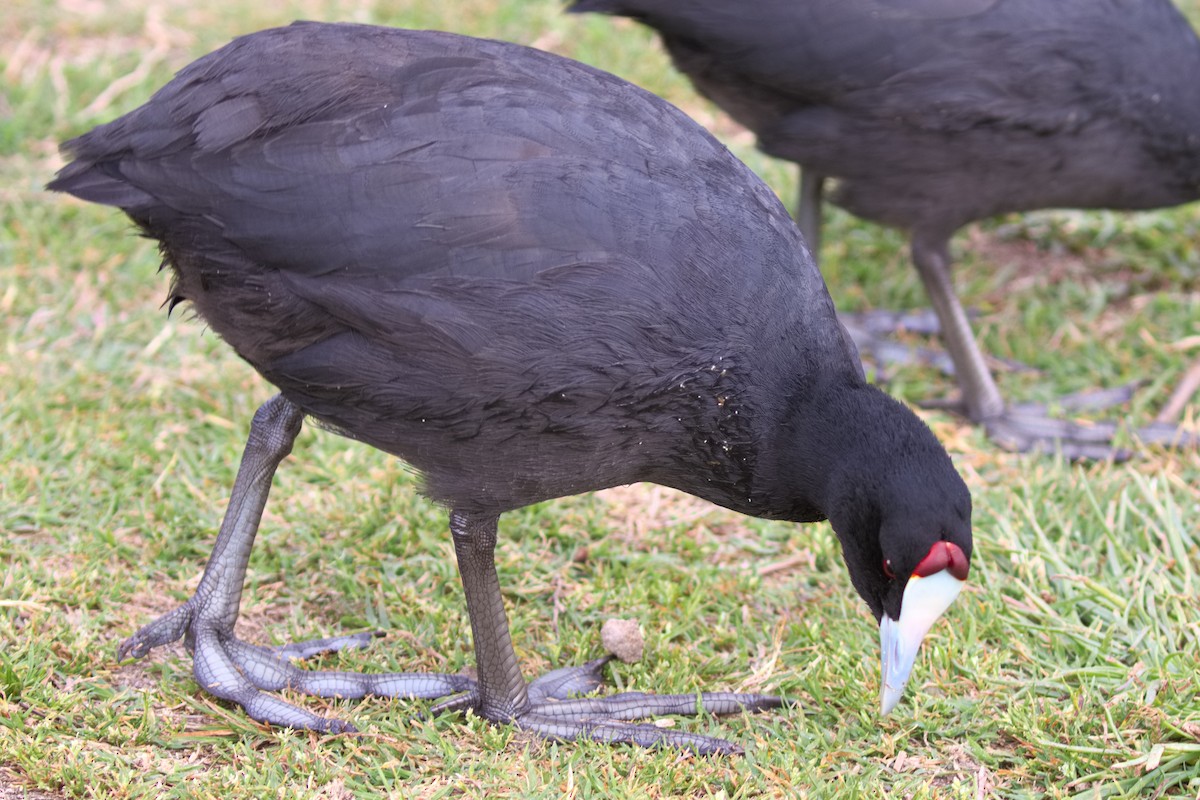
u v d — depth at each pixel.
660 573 6.31
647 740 5.25
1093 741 5.21
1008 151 7.18
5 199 8.48
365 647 5.74
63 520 6.22
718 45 7.02
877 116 7.06
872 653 5.78
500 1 10.65
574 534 6.52
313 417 5.21
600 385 4.71
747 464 5.08
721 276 4.86
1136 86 7.18
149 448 6.78
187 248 4.86
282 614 5.96
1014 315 8.68
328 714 5.34
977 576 6.26
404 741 5.16
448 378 4.70
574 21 10.53
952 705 5.42
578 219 4.70
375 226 4.65
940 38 6.86
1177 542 6.34
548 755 5.21
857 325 8.46
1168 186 7.69
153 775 4.90
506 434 4.80
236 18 10.31
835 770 5.16
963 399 7.79
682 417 4.91
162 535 6.22
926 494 4.72
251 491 5.50
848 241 9.13
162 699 5.34
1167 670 5.55
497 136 4.77
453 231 4.64
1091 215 9.45
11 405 6.85
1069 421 7.65
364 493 6.65
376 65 4.89
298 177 4.70
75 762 4.81
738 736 5.36
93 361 7.36
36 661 5.30
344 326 4.77
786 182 9.33
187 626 5.52
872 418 4.94
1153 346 8.19
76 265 8.12
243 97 4.80
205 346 7.64
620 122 4.98
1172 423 7.63
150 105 4.92
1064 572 6.21
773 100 7.29
